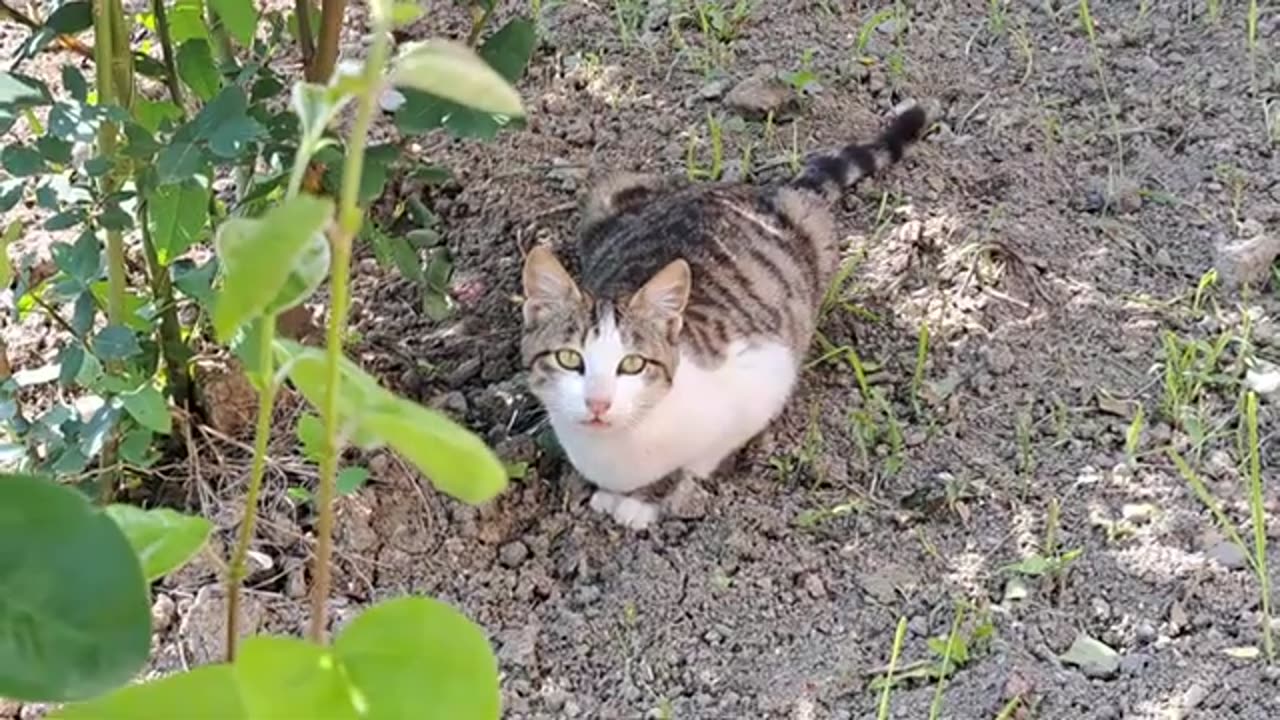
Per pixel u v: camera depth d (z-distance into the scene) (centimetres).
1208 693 85
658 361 97
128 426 95
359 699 38
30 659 35
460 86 37
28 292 95
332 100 37
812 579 94
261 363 41
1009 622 90
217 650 90
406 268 100
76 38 112
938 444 102
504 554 97
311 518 97
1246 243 112
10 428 89
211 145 78
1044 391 105
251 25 89
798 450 103
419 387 108
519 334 111
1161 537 94
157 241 89
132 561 36
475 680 39
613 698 89
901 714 86
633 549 97
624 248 111
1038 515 96
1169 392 102
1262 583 89
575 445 99
